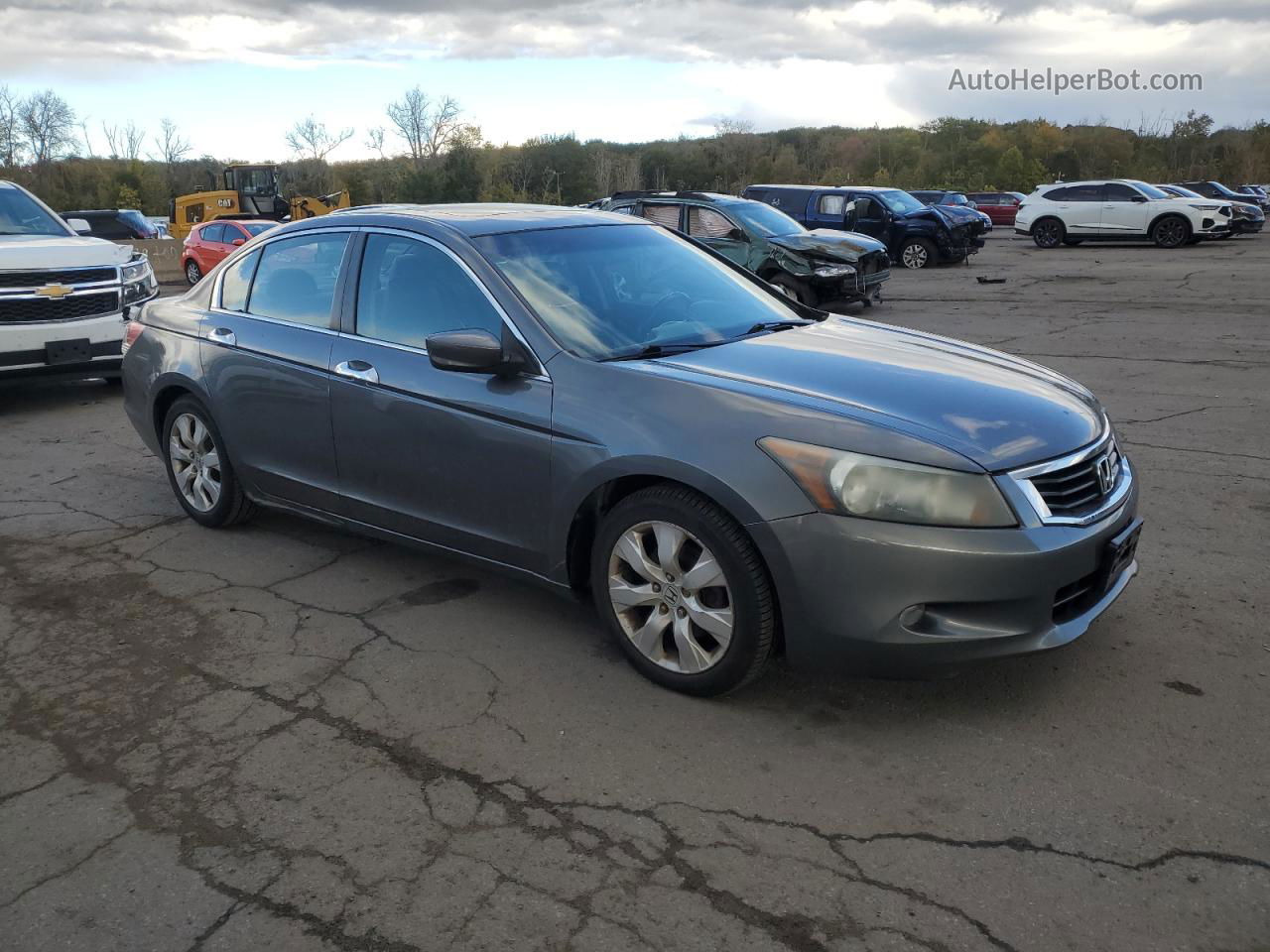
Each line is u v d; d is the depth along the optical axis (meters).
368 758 3.16
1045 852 2.65
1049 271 20.25
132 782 3.06
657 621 3.49
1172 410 7.54
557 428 3.57
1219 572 4.42
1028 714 3.33
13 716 3.47
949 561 2.98
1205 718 3.27
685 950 2.34
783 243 13.66
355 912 2.49
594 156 91.75
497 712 3.42
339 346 4.34
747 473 3.14
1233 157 81.50
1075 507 3.22
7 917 2.50
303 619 4.19
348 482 4.39
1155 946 2.32
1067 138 101.44
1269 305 13.61
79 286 8.24
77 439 7.50
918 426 3.14
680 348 3.84
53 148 79.62
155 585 4.59
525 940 2.38
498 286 3.91
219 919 2.47
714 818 2.82
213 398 4.93
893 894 2.50
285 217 34.47
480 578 4.59
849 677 3.51
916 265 22.12
